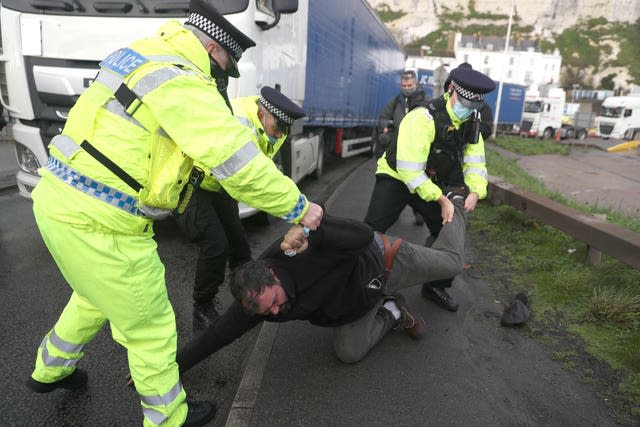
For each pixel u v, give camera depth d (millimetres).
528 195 5328
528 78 102562
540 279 3980
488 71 101125
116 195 1780
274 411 2416
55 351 2252
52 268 4113
